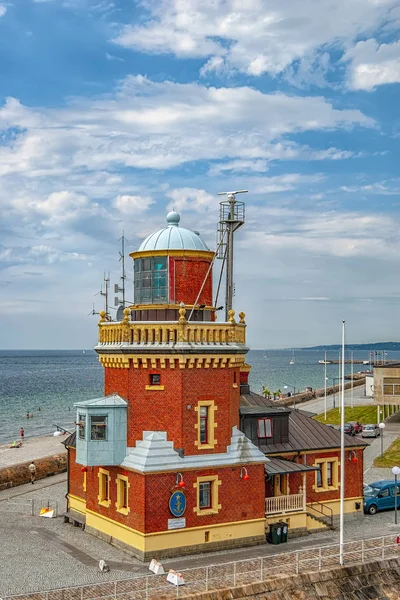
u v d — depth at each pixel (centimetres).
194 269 3944
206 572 3000
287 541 3775
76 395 18000
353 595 3181
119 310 4125
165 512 3431
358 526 4144
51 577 3111
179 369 3538
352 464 4372
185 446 3525
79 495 4169
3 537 3791
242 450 3700
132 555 3438
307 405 12125
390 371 8531
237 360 3744
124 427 3628
